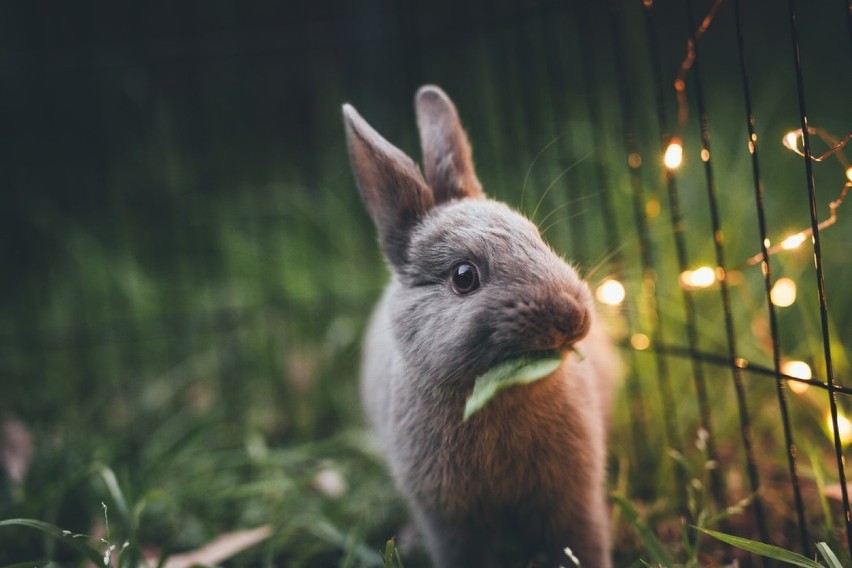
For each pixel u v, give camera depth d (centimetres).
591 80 76
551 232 69
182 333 81
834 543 46
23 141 100
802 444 54
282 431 70
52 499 56
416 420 48
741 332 62
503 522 50
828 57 93
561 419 47
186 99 102
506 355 42
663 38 102
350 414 70
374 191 49
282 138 104
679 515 52
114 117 102
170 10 103
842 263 67
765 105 87
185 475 62
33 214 97
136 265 87
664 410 55
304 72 103
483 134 79
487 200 49
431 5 89
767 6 101
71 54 92
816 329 62
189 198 96
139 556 50
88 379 77
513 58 82
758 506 47
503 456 47
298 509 58
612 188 72
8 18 98
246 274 82
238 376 75
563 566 49
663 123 50
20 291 92
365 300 78
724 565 49
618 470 57
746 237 70
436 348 44
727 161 76
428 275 46
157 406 73
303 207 89
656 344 54
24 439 67
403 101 86
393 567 52
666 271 67
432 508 49
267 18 104
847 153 71
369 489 60
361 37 91
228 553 54
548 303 41
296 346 77
